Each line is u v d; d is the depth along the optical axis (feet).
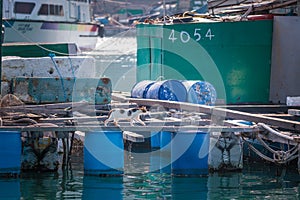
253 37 202.59
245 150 170.71
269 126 155.12
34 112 163.53
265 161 165.27
